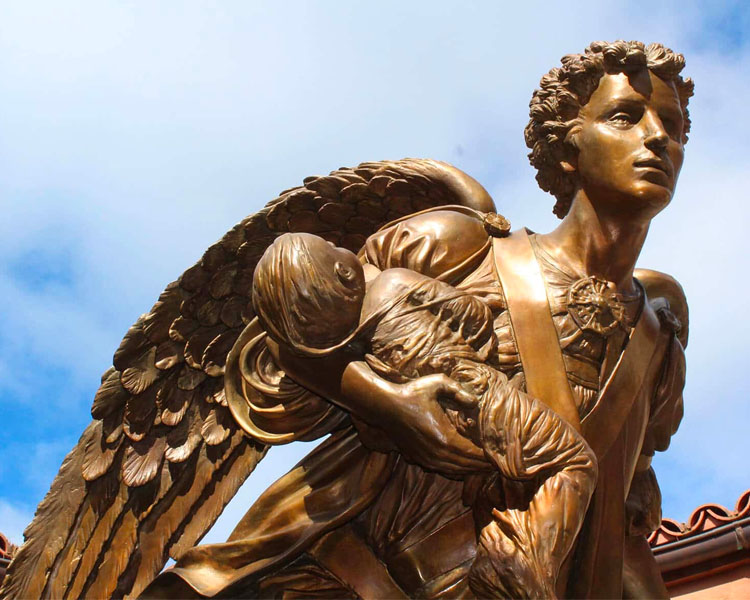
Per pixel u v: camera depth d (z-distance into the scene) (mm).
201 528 4477
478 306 3887
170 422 4527
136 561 4465
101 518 4496
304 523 4066
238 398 4238
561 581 3877
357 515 4066
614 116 4055
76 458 4539
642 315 4094
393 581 4000
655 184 3963
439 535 3975
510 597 3545
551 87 4188
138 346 4523
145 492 4512
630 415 4008
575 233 4086
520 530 3584
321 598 4062
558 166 4180
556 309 3982
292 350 3836
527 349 3908
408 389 3707
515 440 3627
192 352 4539
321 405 4145
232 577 4043
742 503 5086
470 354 3781
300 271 3795
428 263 4066
